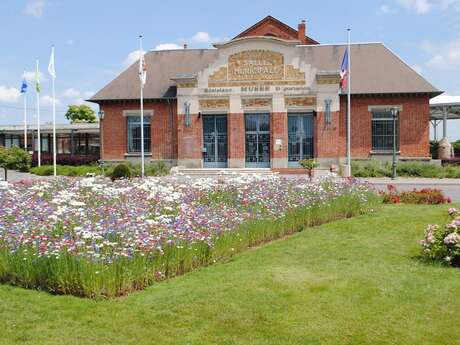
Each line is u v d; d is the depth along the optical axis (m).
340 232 12.57
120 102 37.25
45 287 8.04
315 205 13.83
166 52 40.47
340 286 8.07
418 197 17.86
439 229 9.95
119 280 7.77
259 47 34.84
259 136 35.31
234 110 35.25
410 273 8.83
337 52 38.62
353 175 32.66
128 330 6.44
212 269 9.20
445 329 6.46
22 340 6.14
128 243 8.23
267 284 8.16
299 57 35.97
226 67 35.28
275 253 10.45
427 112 34.78
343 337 6.24
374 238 11.84
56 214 9.39
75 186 15.12
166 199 11.77
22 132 53.69
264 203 12.67
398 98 34.94
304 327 6.51
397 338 6.22
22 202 11.38
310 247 10.99
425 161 34.72
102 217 10.15
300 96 34.62
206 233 9.66
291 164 35.09
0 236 8.69
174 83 37.84
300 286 8.08
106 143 37.53
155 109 37.06
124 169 29.88
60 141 56.34
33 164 45.75
